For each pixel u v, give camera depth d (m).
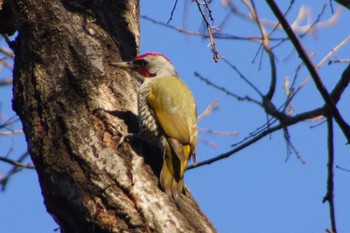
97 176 9.48
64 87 10.49
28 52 11.04
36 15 11.25
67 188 9.52
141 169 9.95
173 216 9.40
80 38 11.25
